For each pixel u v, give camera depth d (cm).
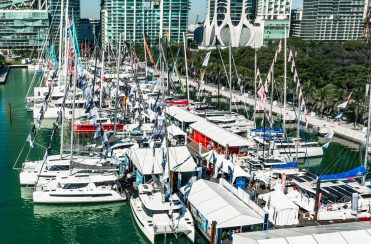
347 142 8644
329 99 9950
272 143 7150
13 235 4638
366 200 4950
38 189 5366
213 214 4356
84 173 5612
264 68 14775
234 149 6894
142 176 5453
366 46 19000
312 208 4881
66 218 5062
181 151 6116
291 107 10862
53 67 14025
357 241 3556
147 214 4700
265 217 4256
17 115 10388
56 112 9506
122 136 7562
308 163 7375
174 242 4491
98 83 12300
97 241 4572
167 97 10638
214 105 12394
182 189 5203
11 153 7275
